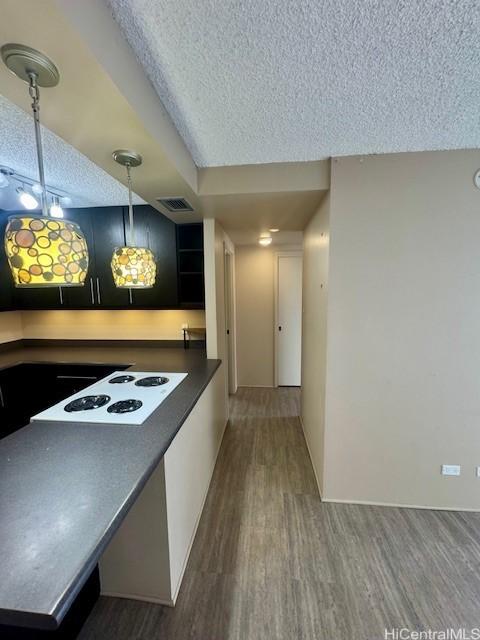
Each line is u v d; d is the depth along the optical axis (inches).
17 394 106.0
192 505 69.6
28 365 106.8
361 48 38.7
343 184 71.4
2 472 38.9
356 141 64.3
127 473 38.7
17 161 71.1
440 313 73.4
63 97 37.9
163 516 52.7
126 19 34.5
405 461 78.9
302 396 130.0
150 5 32.5
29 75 33.7
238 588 57.9
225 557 64.9
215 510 79.3
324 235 79.2
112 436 48.3
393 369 76.2
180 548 60.1
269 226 118.2
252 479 92.4
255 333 178.4
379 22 35.1
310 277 104.7
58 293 115.9
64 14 26.9
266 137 62.1
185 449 64.6
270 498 83.9
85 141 49.3
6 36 29.1
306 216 101.2
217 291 107.9
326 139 63.4
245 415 141.4
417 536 70.3
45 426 51.8
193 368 91.6
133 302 113.9
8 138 59.9
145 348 124.9
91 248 112.6
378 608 54.2
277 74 43.5
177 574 57.8
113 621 52.1
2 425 101.3
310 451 105.2
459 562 63.4
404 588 57.8
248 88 46.7
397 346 75.4
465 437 76.5
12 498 33.9
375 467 80.0
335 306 75.6
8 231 37.2
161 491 52.3
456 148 67.9
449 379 75.2
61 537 28.5
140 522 53.3
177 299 112.7
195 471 72.7
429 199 70.2
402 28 35.9
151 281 65.3
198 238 114.9
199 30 35.8
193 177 72.2
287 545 67.9
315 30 36.0
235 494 85.6
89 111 40.9
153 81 44.9
